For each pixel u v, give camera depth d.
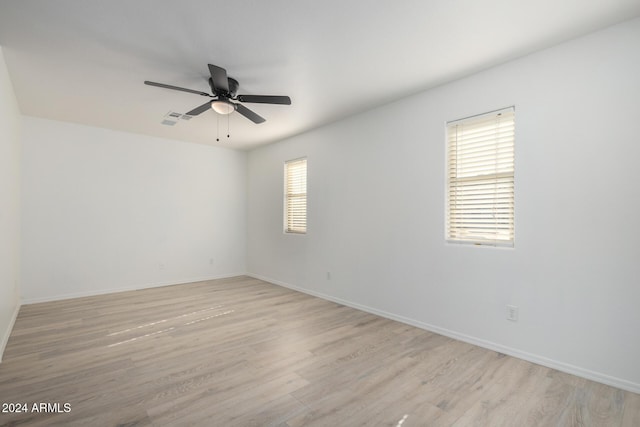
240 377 2.30
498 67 2.78
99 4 1.98
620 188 2.18
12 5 1.99
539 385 2.21
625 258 2.16
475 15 2.10
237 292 4.94
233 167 6.25
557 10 2.04
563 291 2.41
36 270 4.26
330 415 1.87
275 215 5.62
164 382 2.22
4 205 2.85
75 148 4.56
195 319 3.61
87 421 1.78
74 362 2.51
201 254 5.83
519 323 2.63
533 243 2.56
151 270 5.26
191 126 4.66
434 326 3.22
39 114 4.15
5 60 2.69
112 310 3.93
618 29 2.19
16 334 3.11
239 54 2.61
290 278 5.23
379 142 3.79
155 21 2.17
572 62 2.38
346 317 3.71
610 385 2.20
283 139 5.41
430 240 3.27
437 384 2.22
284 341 2.97
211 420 1.81
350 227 4.16
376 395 2.08
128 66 2.81
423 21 2.16
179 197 5.56
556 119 2.45
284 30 2.28
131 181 5.05
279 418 1.84
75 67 2.82
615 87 2.20
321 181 4.62
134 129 4.86
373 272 3.85
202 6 2.01
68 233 4.51
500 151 2.83
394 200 3.62
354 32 2.30
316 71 2.91
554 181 2.46
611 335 2.21
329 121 4.39
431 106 3.28
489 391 2.13
